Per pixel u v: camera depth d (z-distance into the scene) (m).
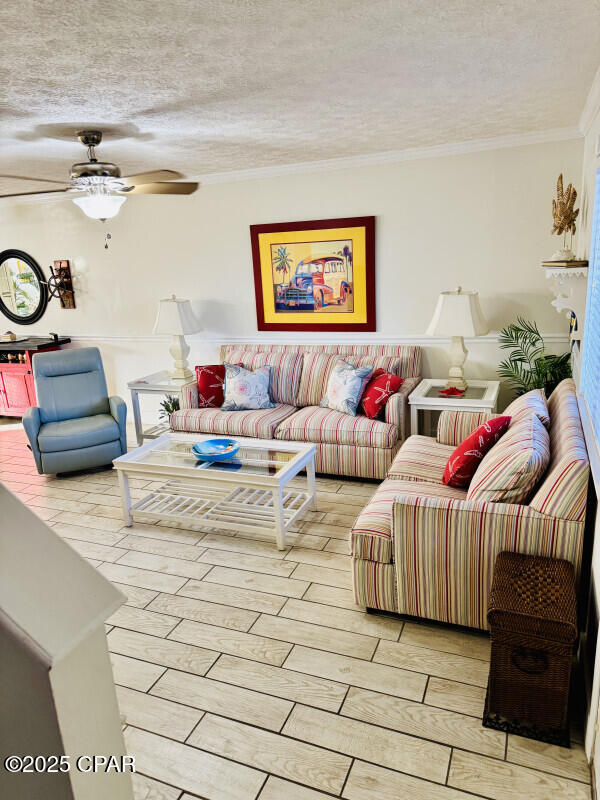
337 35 1.93
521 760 1.87
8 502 0.71
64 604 0.66
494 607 1.87
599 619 1.80
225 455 3.48
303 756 1.92
